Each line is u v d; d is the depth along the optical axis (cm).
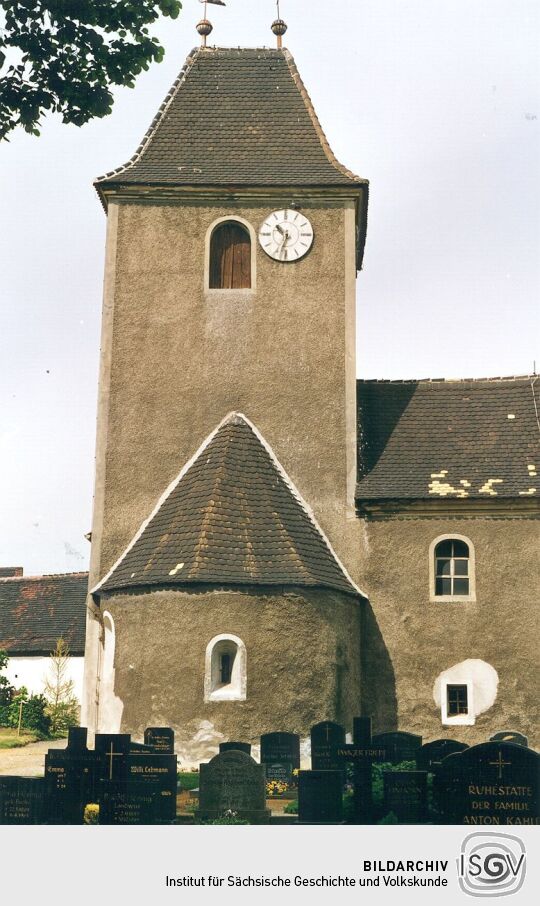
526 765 1714
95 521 2867
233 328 2986
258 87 3256
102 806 1845
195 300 3002
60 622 4912
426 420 3070
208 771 1917
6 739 3522
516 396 3112
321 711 2559
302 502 2869
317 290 3005
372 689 2773
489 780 1720
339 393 2944
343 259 3017
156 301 3006
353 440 2911
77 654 4703
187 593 2553
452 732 2739
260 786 1902
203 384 2955
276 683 2530
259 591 2561
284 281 3011
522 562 2816
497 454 2953
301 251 3019
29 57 1650
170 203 3048
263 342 2978
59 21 1639
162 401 2945
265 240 3027
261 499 2744
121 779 1850
